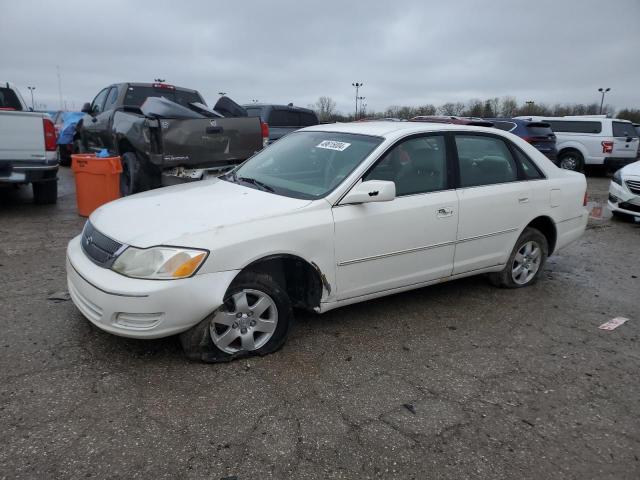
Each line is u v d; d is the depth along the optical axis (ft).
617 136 52.95
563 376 11.74
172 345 12.03
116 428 9.13
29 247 19.71
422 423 9.72
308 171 13.69
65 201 29.86
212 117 26.76
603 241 25.68
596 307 16.10
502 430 9.65
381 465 8.57
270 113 42.42
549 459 8.93
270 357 11.86
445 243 14.25
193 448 8.73
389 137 13.61
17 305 14.06
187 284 10.36
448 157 14.53
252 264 11.23
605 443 9.43
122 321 10.44
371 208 12.73
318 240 11.87
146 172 26.68
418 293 16.47
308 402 10.19
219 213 11.55
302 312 14.53
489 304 15.84
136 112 28.71
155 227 10.99
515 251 16.44
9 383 10.32
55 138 25.43
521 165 16.29
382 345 12.78
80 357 11.41
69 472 8.05
